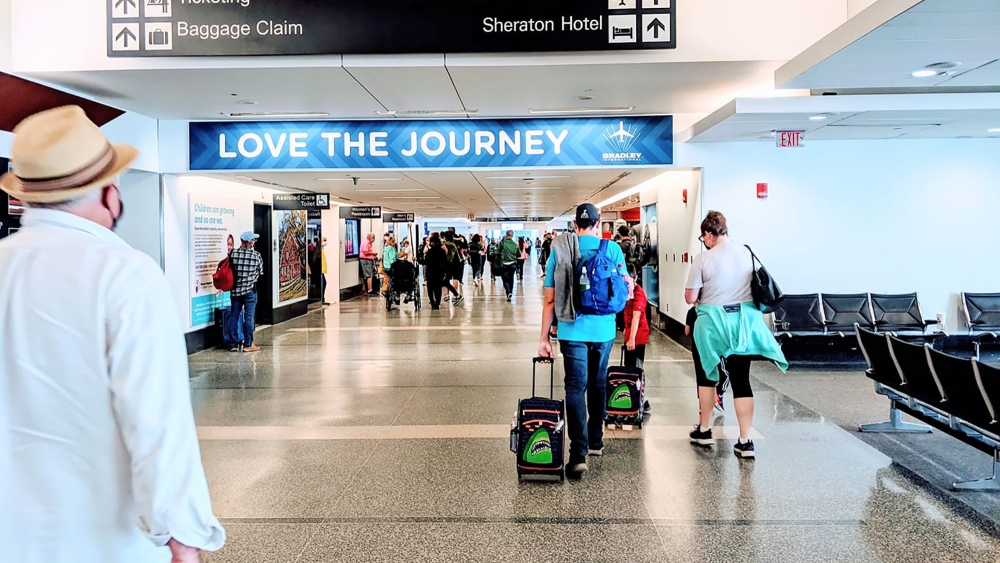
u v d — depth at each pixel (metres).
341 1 5.42
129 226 8.25
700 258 4.49
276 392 6.51
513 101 7.07
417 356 8.51
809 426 5.20
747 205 8.15
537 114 7.84
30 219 1.36
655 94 6.81
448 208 22.03
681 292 9.18
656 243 10.99
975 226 8.23
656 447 4.66
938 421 4.47
